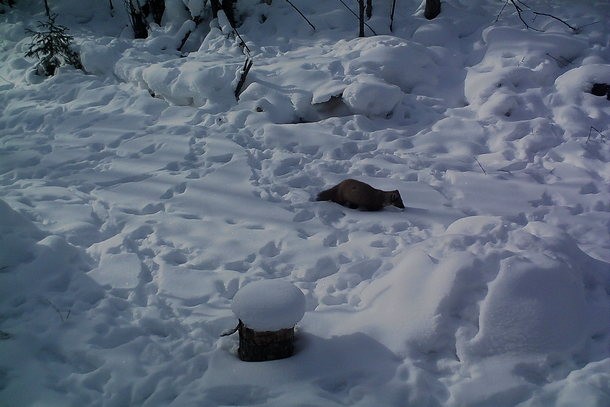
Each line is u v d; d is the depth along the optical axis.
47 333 3.98
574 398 3.29
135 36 11.35
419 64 8.44
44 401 3.40
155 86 8.53
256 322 3.50
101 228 5.46
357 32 9.77
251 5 10.77
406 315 3.84
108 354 3.79
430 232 5.30
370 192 5.67
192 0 10.51
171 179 6.38
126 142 7.34
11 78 10.20
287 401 3.33
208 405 3.36
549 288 3.77
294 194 6.02
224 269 4.83
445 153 6.96
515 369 3.51
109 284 4.57
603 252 4.84
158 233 5.33
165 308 4.30
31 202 5.94
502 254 3.98
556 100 7.62
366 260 4.77
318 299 4.38
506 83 7.88
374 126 7.60
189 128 7.55
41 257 4.72
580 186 6.08
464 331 3.69
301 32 10.14
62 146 7.36
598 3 9.33
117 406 3.43
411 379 3.48
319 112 7.94
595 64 7.82
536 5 9.50
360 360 3.65
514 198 5.92
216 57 9.37
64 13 12.30
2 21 12.34
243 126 7.62
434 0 9.52
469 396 3.35
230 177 6.37
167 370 3.65
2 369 3.69
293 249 5.03
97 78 9.52
